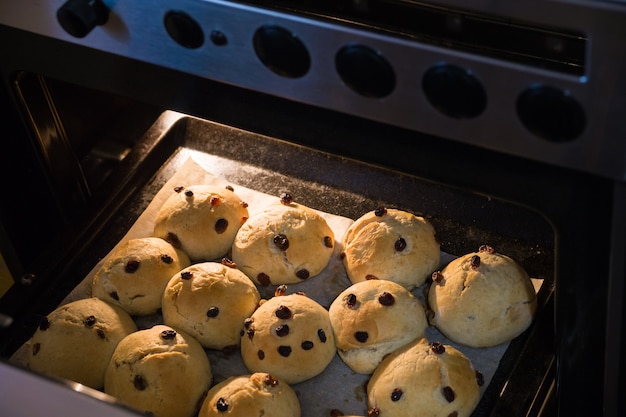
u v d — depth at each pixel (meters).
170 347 1.10
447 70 0.88
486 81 0.88
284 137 1.02
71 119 1.22
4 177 1.20
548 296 1.15
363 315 1.11
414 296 1.15
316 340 1.10
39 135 1.17
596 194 0.92
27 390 0.83
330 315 1.13
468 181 0.97
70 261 1.21
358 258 1.17
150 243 1.18
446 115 0.91
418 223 1.18
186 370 1.09
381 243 1.16
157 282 1.16
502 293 1.11
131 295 1.15
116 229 1.24
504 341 1.12
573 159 0.88
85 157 1.28
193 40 0.96
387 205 1.24
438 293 1.13
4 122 1.16
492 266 1.13
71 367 1.11
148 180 1.28
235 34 0.93
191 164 1.28
